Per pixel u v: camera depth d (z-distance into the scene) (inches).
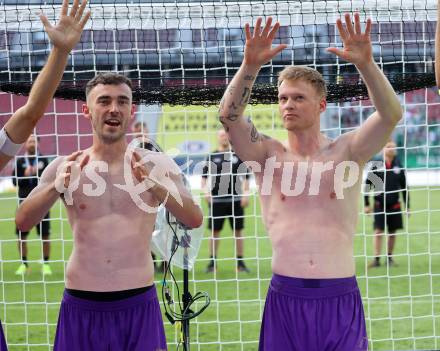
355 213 209.3
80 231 207.0
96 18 301.1
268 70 345.4
